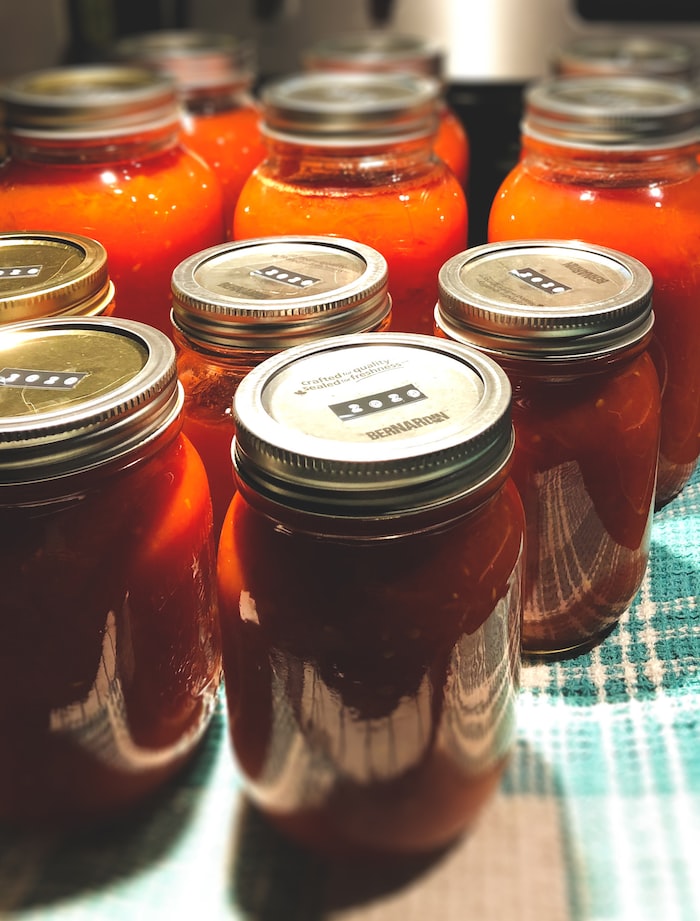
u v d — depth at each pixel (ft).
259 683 0.79
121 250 1.20
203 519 0.89
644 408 0.96
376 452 0.71
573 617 0.99
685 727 0.90
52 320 0.92
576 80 1.47
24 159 1.23
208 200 1.29
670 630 1.02
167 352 0.86
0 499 0.76
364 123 1.17
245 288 0.98
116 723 0.82
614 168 1.16
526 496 0.94
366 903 0.77
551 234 1.16
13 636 0.79
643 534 1.00
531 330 0.88
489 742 0.81
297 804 0.80
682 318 1.14
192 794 0.88
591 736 0.90
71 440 0.75
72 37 2.16
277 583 0.76
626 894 0.76
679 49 2.10
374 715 0.76
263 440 0.73
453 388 0.81
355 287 0.95
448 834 0.81
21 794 0.83
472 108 1.90
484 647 0.78
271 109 1.23
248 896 0.78
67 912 0.77
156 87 1.28
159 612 0.83
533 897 0.76
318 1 2.36
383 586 0.74
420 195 1.19
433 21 2.38
